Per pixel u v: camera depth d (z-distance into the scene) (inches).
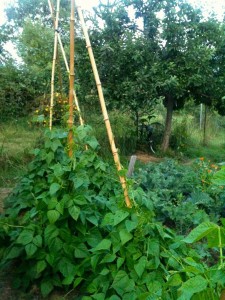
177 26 300.5
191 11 308.8
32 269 105.8
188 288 44.1
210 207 173.2
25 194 146.2
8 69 438.3
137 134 363.6
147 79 306.0
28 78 428.8
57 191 104.7
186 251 97.3
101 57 315.6
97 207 116.0
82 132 106.4
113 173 140.9
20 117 395.2
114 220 87.0
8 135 332.8
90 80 323.9
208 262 129.1
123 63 314.2
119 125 356.2
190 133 439.5
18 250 106.7
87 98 331.3
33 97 407.8
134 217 88.0
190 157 374.0
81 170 109.3
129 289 85.2
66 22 380.2
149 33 319.6
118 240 91.8
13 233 115.5
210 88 328.2
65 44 348.8
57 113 211.0
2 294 105.5
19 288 108.3
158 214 160.6
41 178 143.5
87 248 108.7
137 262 88.3
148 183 193.5
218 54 334.0
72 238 104.2
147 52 312.0
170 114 361.4
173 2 309.7
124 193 91.3
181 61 312.2
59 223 104.6
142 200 93.2
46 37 489.1
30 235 103.6
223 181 43.9
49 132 129.6
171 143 384.8
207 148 426.0
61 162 121.1
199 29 318.0
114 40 317.1
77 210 99.3
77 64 327.0
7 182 227.5
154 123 385.7
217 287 46.8
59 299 104.2
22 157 265.7
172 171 222.8
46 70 377.1
